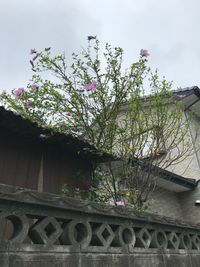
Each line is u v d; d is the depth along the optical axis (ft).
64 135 18.12
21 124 16.51
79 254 9.23
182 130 25.63
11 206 7.91
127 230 11.56
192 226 16.11
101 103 21.12
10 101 21.88
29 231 8.50
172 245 13.78
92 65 22.06
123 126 20.89
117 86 21.38
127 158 19.83
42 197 8.63
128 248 11.09
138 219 12.11
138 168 20.12
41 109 21.77
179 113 21.88
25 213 8.18
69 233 9.21
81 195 20.34
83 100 21.47
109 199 20.04
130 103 20.62
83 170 21.33
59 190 19.27
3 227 14.06
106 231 10.66
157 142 20.42
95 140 20.88
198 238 16.51
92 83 20.71
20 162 17.61
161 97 21.34
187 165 35.68
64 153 20.34
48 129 17.58
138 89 21.30
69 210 9.39
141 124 20.07
